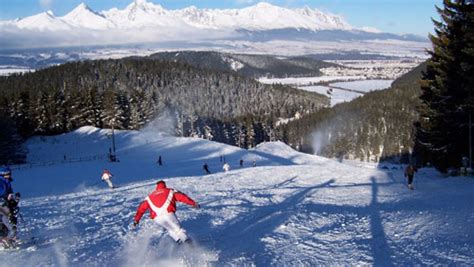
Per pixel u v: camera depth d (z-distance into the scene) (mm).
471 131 29891
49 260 7566
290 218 11680
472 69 27062
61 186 31250
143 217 11742
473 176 26438
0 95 84188
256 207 13711
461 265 7328
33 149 73750
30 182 34969
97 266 7254
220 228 10484
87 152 68312
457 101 30047
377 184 22422
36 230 10203
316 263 7582
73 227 10562
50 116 82062
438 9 31312
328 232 10039
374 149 117250
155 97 119562
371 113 128000
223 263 7473
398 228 10219
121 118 85562
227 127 119125
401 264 7469
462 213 11719
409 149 108250
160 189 7891
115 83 157375
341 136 126375
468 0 28766
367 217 11836
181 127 105438
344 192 18469
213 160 54750
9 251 8156
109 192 19234
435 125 32062
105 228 10398
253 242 9047
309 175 26859
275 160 57094
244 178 25172
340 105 148625
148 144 69750
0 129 64938
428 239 9055
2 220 8297
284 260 7742
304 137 132250
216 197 16422
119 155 61656
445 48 30875
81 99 85562
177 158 57469
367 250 8383
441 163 32688
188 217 11758
